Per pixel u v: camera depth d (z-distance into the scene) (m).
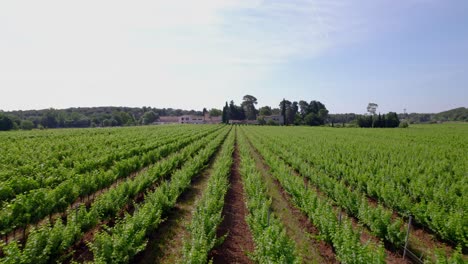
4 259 5.78
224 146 30.38
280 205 13.02
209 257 8.20
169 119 155.75
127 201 11.31
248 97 156.12
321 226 8.73
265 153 24.39
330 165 18.11
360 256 6.21
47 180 12.05
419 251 8.90
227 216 11.60
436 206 9.47
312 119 115.69
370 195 13.17
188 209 12.27
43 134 41.78
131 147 25.09
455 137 40.84
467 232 8.23
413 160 19.34
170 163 17.67
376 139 38.69
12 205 8.22
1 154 19.38
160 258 8.20
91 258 8.09
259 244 7.13
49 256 6.64
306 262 8.18
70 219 7.99
